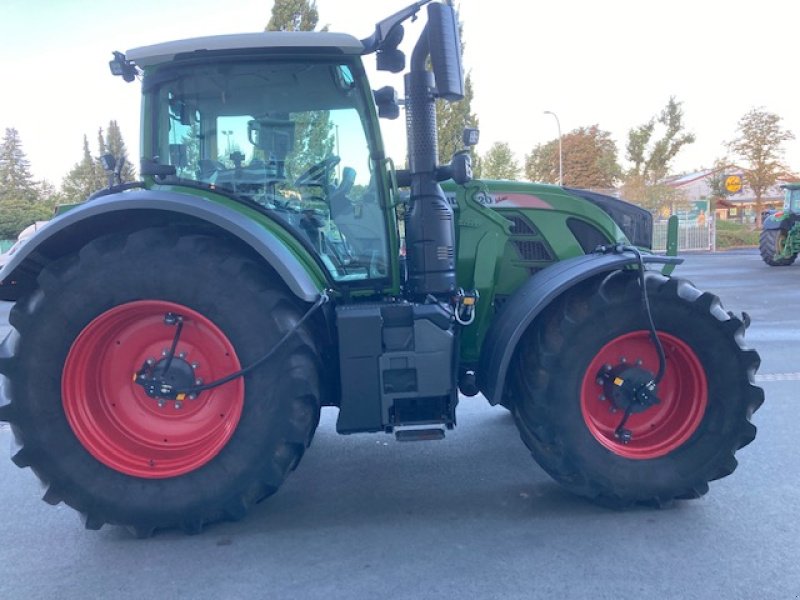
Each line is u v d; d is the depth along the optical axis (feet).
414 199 14.21
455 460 16.69
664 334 13.42
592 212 16.02
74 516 14.14
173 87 13.97
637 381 13.55
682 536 12.50
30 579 11.64
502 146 123.03
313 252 14.05
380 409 13.12
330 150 14.14
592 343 13.24
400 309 13.21
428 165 14.14
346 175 14.19
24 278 13.82
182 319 12.78
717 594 10.62
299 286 12.32
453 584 11.10
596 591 10.77
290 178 14.15
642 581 11.04
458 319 13.98
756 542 12.22
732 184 129.39
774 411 19.90
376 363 13.09
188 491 12.65
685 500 13.98
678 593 10.67
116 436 13.05
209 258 12.51
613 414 13.89
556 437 13.34
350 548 12.41
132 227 13.33
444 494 14.70
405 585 11.11
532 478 15.44
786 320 35.94
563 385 13.25
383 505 14.23
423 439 13.08
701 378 13.51
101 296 12.44
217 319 12.51
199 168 14.14
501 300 15.96
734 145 135.33
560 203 15.97
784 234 68.80
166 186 14.11
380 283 14.38
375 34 13.41
